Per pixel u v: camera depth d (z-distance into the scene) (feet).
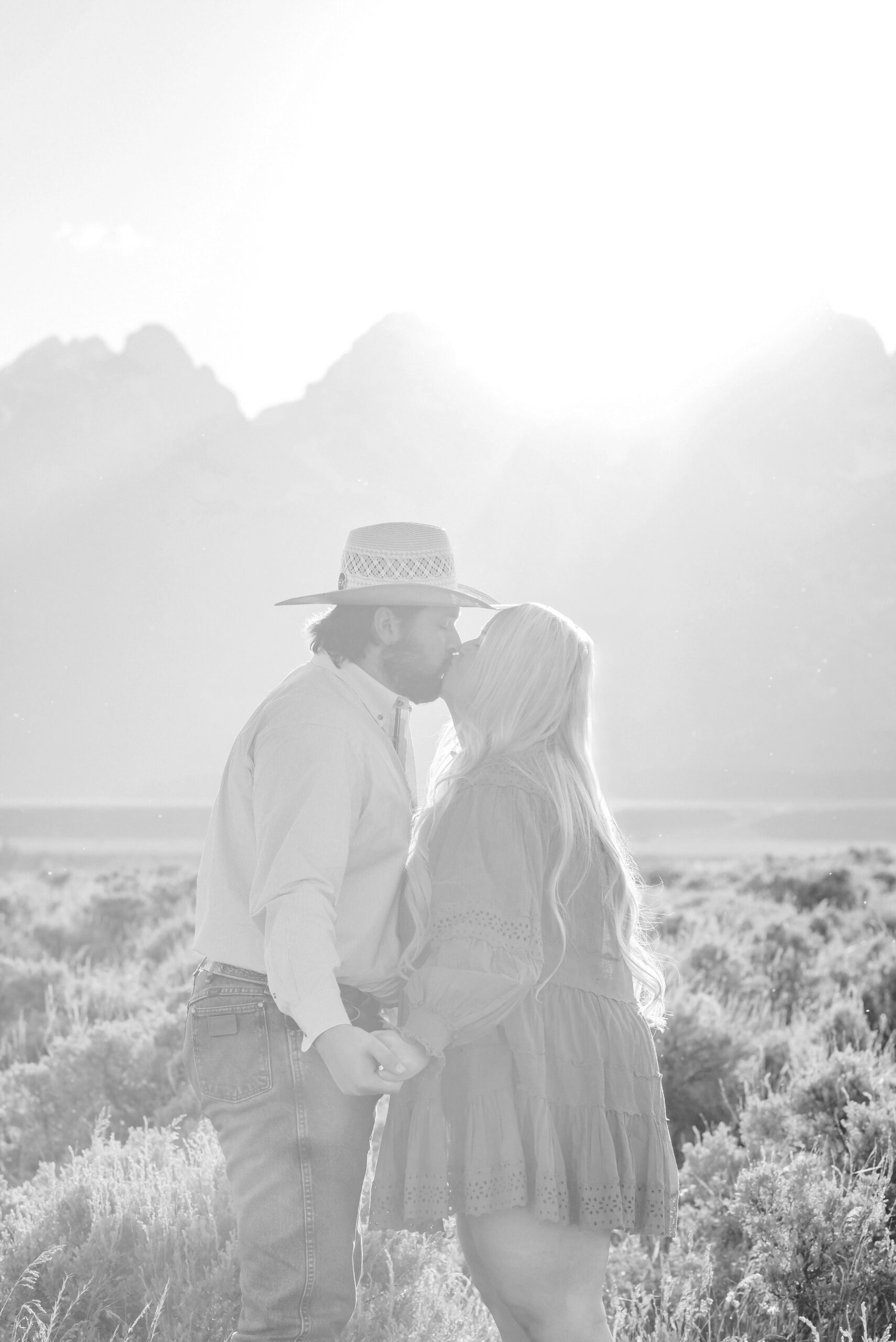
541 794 8.76
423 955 8.91
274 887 8.28
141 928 49.83
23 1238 12.22
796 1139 16.03
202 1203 12.46
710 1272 12.30
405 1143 8.36
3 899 58.85
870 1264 12.21
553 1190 8.05
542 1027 8.45
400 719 9.58
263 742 8.93
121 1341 10.56
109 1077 19.66
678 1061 19.95
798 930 43.55
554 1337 8.41
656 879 90.07
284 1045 8.53
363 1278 11.29
